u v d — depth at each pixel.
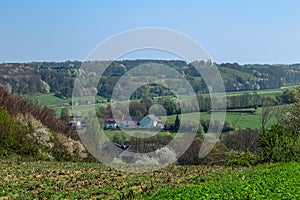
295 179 18.72
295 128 34.03
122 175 25.92
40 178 24.59
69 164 33.59
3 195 18.91
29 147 40.28
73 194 19.11
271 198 14.34
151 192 18.53
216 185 17.70
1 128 40.25
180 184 21.36
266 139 30.53
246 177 21.55
